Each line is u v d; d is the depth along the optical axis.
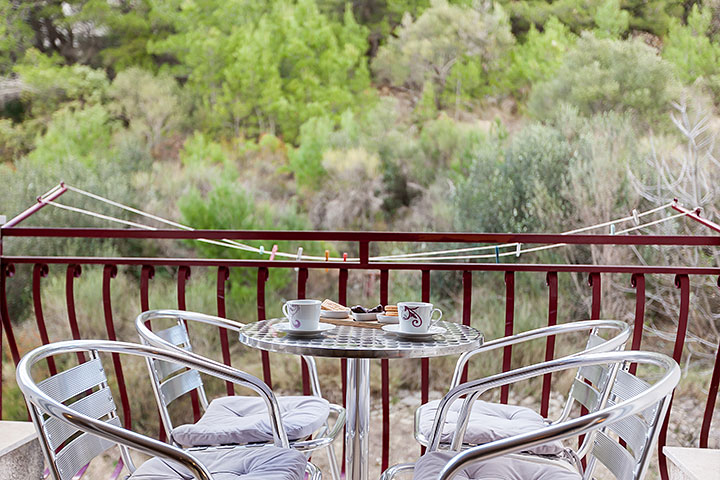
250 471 1.45
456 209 9.49
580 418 1.08
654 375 8.30
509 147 9.55
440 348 1.46
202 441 1.67
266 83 10.45
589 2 9.94
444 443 1.65
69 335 8.93
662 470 2.24
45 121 10.22
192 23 10.50
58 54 10.34
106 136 10.30
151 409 8.38
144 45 10.46
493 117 10.12
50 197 3.19
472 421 1.73
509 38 10.13
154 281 9.48
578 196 9.11
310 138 10.35
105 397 1.50
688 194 9.04
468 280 2.21
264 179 10.36
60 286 9.03
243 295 9.55
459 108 10.23
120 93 10.35
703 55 9.52
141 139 10.33
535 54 10.04
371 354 1.41
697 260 8.54
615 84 9.56
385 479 1.64
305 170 10.30
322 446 1.71
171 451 1.08
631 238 2.15
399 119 10.30
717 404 8.21
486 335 8.63
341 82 10.46
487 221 9.29
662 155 9.27
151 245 9.74
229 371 1.52
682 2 9.70
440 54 10.27
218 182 10.27
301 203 10.27
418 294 9.15
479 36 10.16
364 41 10.47
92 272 9.20
